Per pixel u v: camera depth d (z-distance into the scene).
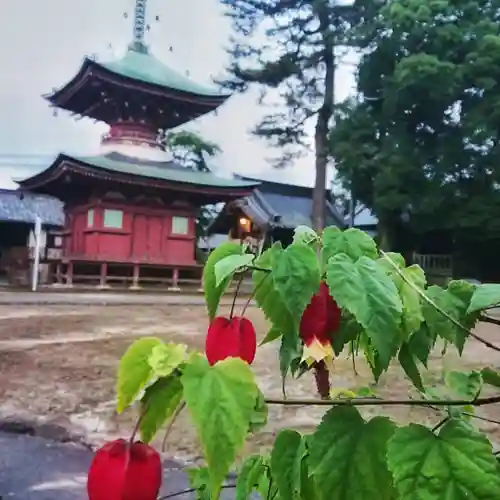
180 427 4.46
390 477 0.85
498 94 23.62
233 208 32.56
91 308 17.09
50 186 27.06
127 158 27.62
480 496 0.74
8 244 32.72
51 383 6.52
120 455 0.76
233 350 0.90
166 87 27.12
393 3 24.47
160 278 27.31
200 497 1.38
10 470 3.58
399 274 0.97
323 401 0.94
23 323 12.59
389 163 24.05
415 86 23.58
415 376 1.10
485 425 4.23
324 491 0.86
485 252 28.75
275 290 0.92
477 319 1.12
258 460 1.23
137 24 30.89
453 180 25.30
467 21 24.83
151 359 0.76
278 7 29.58
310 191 36.09
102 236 26.14
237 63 30.98
